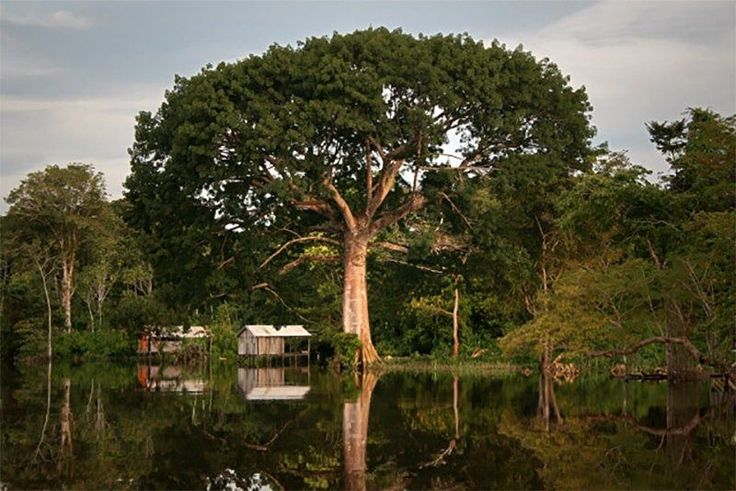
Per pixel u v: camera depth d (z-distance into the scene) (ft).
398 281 161.58
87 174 232.53
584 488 43.83
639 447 55.83
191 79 128.88
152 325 215.51
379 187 137.49
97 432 63.21
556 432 62.23
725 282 84.33
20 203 228.02
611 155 136.36
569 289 102.12
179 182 133.28
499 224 136.87
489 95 123.75
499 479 46.06
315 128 122.31
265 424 67.41
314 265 179.32
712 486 43.91
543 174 131.64
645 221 98.48
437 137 125.90
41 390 103.71
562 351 132.77
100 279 232.94
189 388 105.70
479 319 168.96
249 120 121.39
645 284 95.25
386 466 49.85
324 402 84.43
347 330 142.00
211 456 53.21
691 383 103.96
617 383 106.42
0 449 55.88
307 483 45.47
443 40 125.90
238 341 200.64
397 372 137.28
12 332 218.18
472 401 84.33
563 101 131.95
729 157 83.41
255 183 132.05
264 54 125.29
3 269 246.88
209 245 139.23
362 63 121.90
